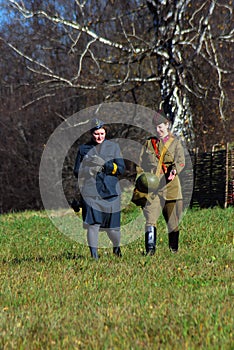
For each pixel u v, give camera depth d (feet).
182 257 74.95
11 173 353.10
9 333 42.32
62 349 38.68
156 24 197.77
